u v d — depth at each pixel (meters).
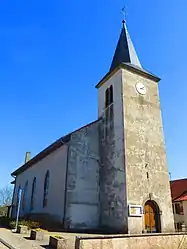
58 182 17.27
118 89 18.39
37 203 20.69
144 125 17.62
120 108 17.52
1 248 9.12
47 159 20.62
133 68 19.06
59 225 15.46
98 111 20.28
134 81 18.88
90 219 15.91
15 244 9.77
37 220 17.69
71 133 17.30
